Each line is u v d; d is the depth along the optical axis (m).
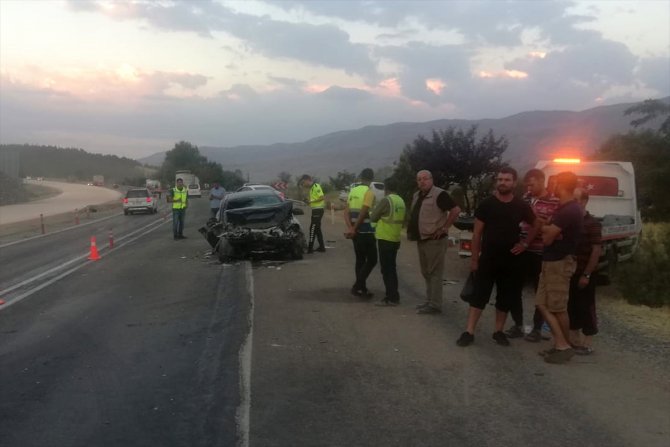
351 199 10.30
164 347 6.93
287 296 9.65
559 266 6.06
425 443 4.36
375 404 5.10
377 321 7.92
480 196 22.97
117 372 6.05
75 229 27.81
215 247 14.95
